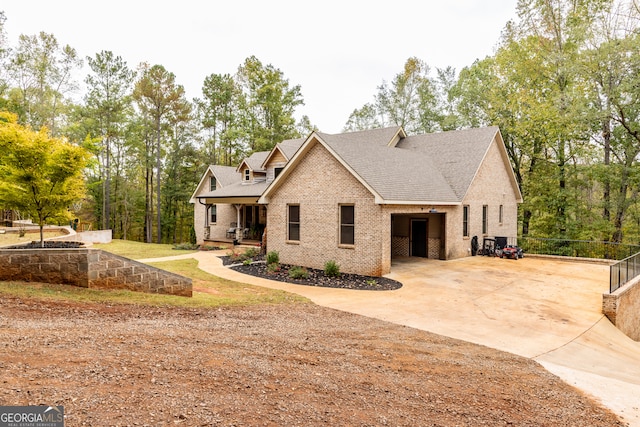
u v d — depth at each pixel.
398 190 15.92
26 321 6.05
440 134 25.08
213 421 3.51
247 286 13.27
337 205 16.33
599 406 5.39
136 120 41.22
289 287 13.44
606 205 24.80
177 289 10.58
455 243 20.31
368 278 14.96
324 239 16.80
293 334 7.32
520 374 6.38
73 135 36.59
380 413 4.22
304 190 17.52
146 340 5.77
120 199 42.81
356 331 8.13
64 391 3.72
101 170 39.31
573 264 19.41
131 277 9.86
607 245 25.11
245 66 44.44
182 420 3.45
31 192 12.20
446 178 21.12
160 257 20.84
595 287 14.18
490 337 8.66
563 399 5.48
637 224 28.16
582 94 23.05
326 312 9.98
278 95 42.47
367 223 15.42
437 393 5.06
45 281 9.12
